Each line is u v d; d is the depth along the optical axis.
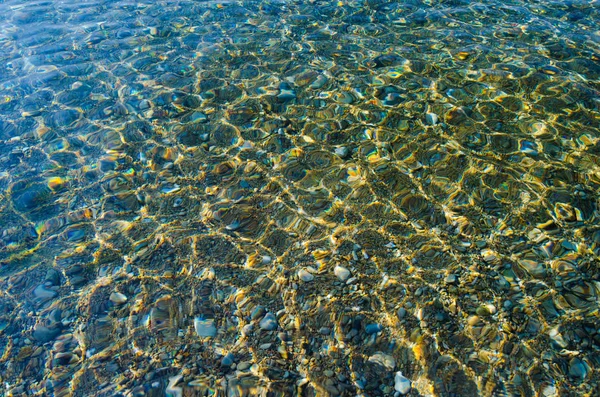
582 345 1.08
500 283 1.21
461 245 1.30
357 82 1.94
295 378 1.06
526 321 1.13
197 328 1.16
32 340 1.14
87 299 1.22
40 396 1.05
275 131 1.71
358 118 1.75
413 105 1.80
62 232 1.40
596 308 1.14
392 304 1.18
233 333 1.15
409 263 1.27
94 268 1.30
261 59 2.13
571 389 1.02
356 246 1.32
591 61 2.01
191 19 2.56
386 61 2.07
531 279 1.21
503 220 1.36
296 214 1.42
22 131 1.77
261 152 1.63
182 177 1.56
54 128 1.78
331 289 1.22
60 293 1.24
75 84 2.01
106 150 1.67
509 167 1.52
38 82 2.04
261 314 1.18
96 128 1.77
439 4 2.61
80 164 1.62
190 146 1.67
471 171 1.52
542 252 1.27
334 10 2.59
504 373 1.05
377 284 1.23
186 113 1.82
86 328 1.17
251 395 1.04
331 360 1.09
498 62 2.03
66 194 1.51
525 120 1.70
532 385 1.03
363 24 2.42
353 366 1.08
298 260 1.29
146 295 1.23
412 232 1.35
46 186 1.54
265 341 1.13
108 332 1.16
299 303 1.20
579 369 1.04
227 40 2.31
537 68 1.98
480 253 1.28
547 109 1.75
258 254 1.32
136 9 2.72
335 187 1.49
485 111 1.75
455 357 1.08
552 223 1.34
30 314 1.20
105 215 1.44
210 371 1.08
